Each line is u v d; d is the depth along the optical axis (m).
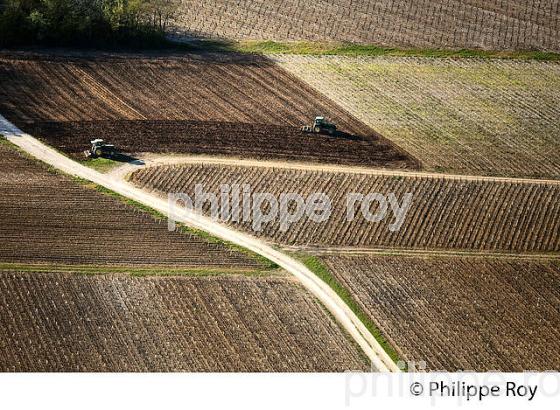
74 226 98.12
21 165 108.19
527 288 93.19
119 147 113.19
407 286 92.50
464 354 83.31
